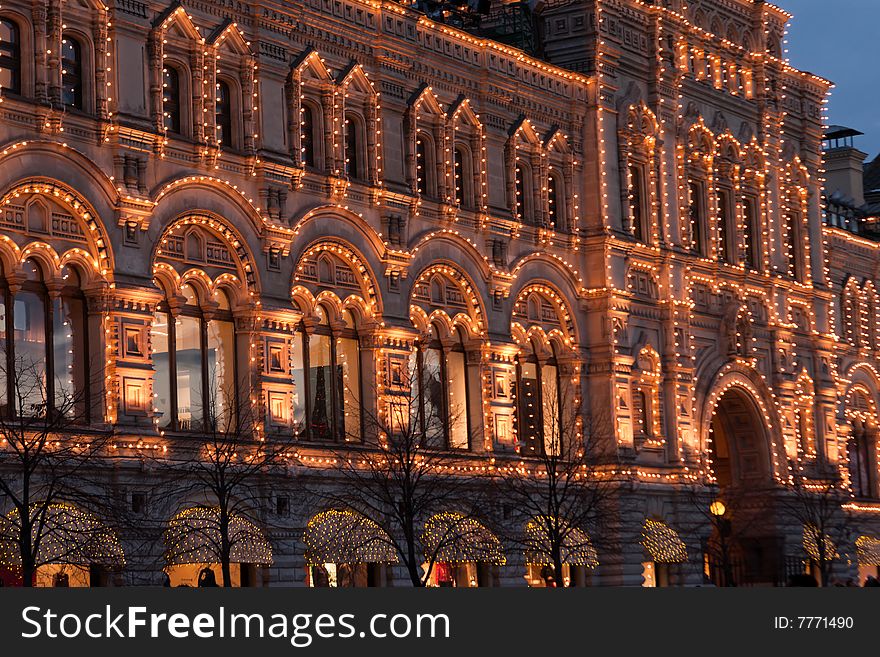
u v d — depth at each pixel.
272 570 65.50
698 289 92.88
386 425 72.19
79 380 60.44
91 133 60.75
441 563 75.06
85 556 56.56
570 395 83.31
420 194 75.38
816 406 103.38
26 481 53.62
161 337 63.81
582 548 81.31
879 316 115.81
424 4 87.44
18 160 58.25
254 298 66.62
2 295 58.09
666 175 90.44
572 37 86.50
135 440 60.59
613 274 85.06
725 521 83.75
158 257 63.50
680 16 92.44
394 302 73.44
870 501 109.88
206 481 60.78
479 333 78.25
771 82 101.38
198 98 65.12
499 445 78.38
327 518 68.25
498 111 80.50
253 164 66.94
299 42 70.12
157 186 63.09
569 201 84.31
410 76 75.56
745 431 97.44
